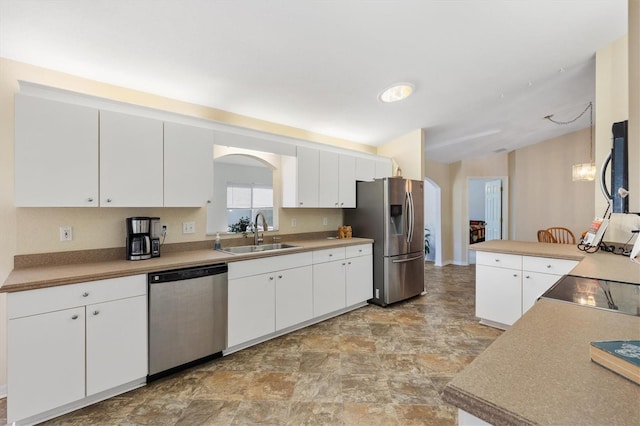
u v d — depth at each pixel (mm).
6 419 1809
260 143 3113
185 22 1925
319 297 3297
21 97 1867
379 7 2002
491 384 687
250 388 2111
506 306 3051
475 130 4762
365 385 2145
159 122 2406
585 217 5645
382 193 3904
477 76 3047
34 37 1898
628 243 2697
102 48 2057
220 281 2482
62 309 1804
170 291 2215
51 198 1960
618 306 1241
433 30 2285
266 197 3777
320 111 3447
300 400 1981
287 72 2617
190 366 2383
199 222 2955
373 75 2807
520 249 3023
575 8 2234
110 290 1970
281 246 3428
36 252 2137
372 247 3992
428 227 7125
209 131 2693
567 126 5309
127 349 2035
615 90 2732
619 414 570
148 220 2432
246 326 2664
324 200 3744
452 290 4637
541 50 2736
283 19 2010
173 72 2402
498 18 2240
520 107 4062
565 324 1057
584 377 709
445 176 6629
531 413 582
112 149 2184
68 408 1862
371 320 3406
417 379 2219
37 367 1733
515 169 6477
